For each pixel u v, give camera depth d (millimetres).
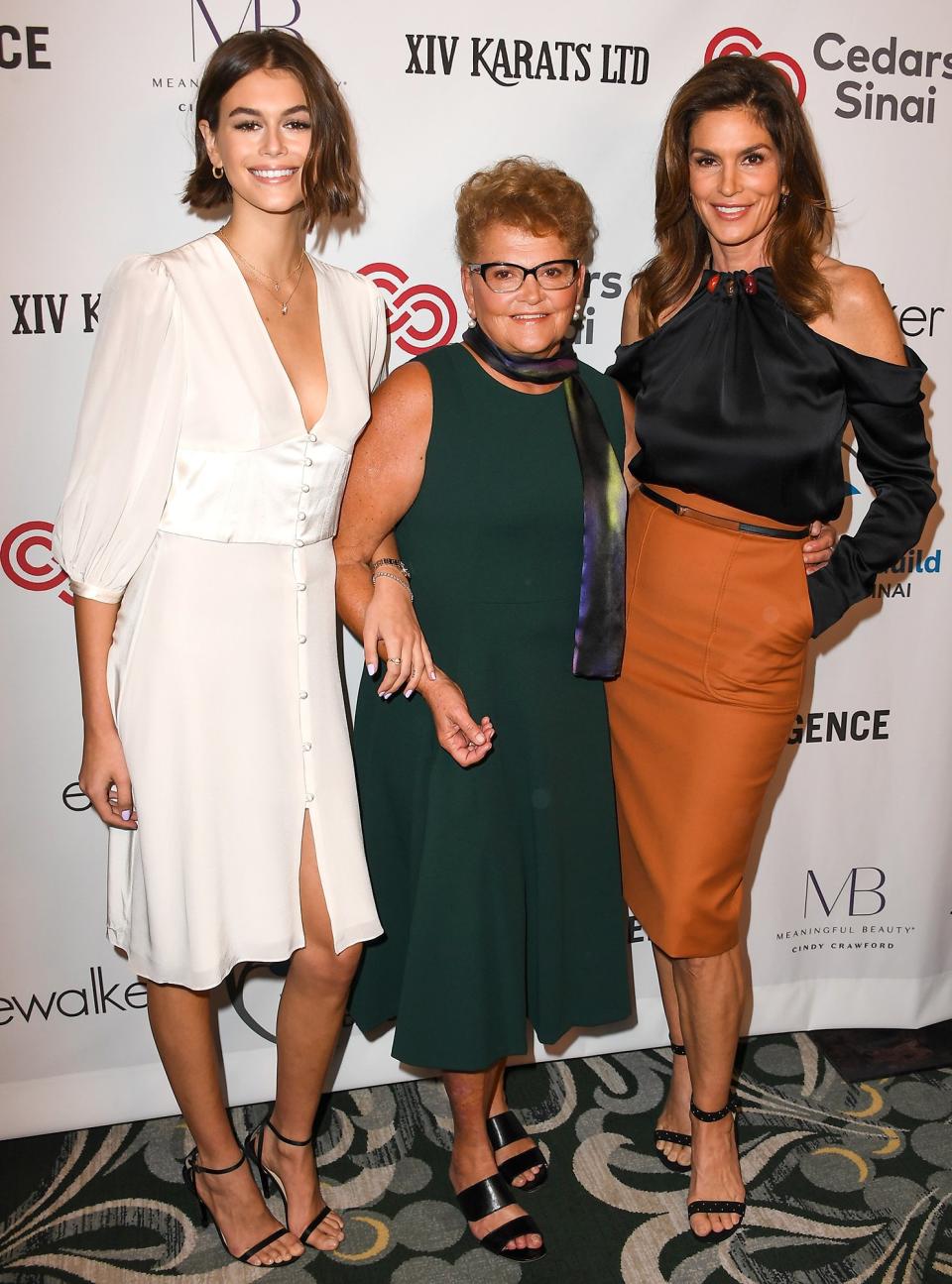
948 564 2074
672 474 1619
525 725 1642
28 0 1578
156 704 1464
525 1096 2107
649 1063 2209
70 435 1758
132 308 1368
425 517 1594
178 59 1641
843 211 1885
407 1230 1794
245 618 1477
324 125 1411
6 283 1675
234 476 1426
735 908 1702
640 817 1721
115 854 1608
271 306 1475
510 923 1688
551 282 1496
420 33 1702
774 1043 2262
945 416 2004
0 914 1941
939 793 2189
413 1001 1689
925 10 1824
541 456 1583
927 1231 1771
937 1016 2307
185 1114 1711
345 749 1623
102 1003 2021
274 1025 2078
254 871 1549
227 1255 1749
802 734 2125
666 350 1644
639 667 1679
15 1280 1697
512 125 1769
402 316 1839
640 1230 1788
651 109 1805
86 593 1442
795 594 1596
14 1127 2021
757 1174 1898
